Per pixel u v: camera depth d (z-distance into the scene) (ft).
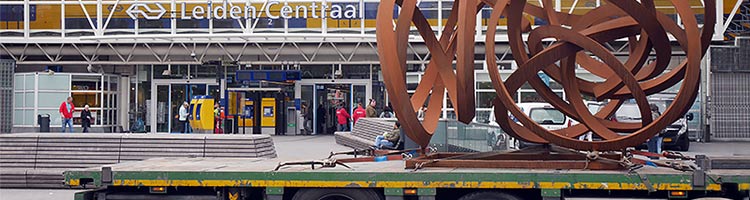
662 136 83.71
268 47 117.19
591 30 41.11
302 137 119.03
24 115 114.21
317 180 38.17
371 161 43.32
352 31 114.11
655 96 97.35
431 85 44.27
